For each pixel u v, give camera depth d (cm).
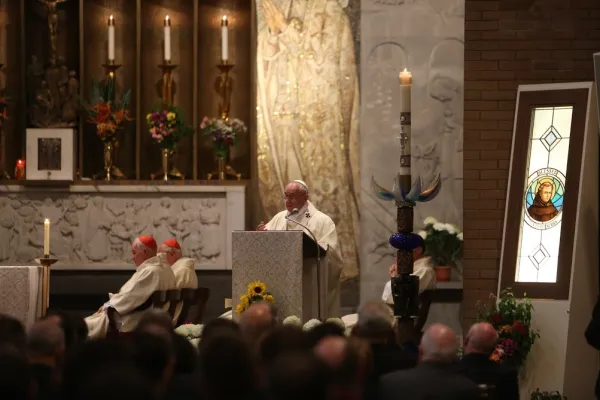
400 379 1170
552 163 2177
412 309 1681
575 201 2145
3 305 2055
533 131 2200
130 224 3011
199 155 3275
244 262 1861
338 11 3064
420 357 1227
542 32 2266
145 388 709
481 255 2258
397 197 1695
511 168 2208
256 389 868
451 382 1168
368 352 1088
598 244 2178
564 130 2175
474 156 2264
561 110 2180
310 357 795
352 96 3052
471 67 2269
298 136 3048
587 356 2161
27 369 810
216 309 2977
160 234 3009
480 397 1195
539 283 2148
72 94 3167
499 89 2267
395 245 1689
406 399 1160
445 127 2786
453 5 2777
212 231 3000
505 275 2178
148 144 3284
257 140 3070
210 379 854
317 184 3033
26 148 3027
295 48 3069
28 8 3312
